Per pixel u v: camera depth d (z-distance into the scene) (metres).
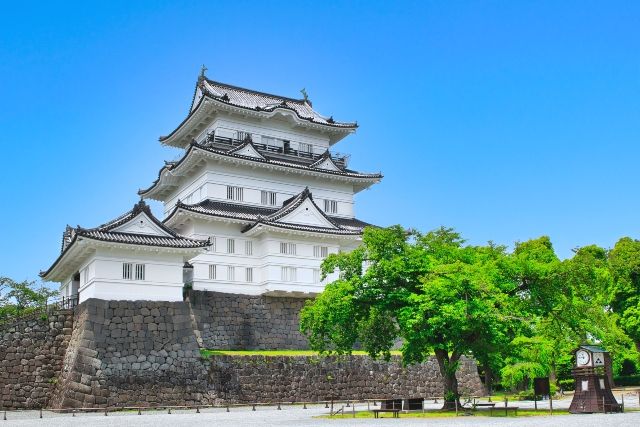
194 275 60.56
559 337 41.22
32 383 46.91
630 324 62.47
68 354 47.25
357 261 39.88
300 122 75.44
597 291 45.03
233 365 49.88
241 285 62.59
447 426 27.11
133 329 47.56
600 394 34.88
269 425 30.39
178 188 73.62
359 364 55.88
